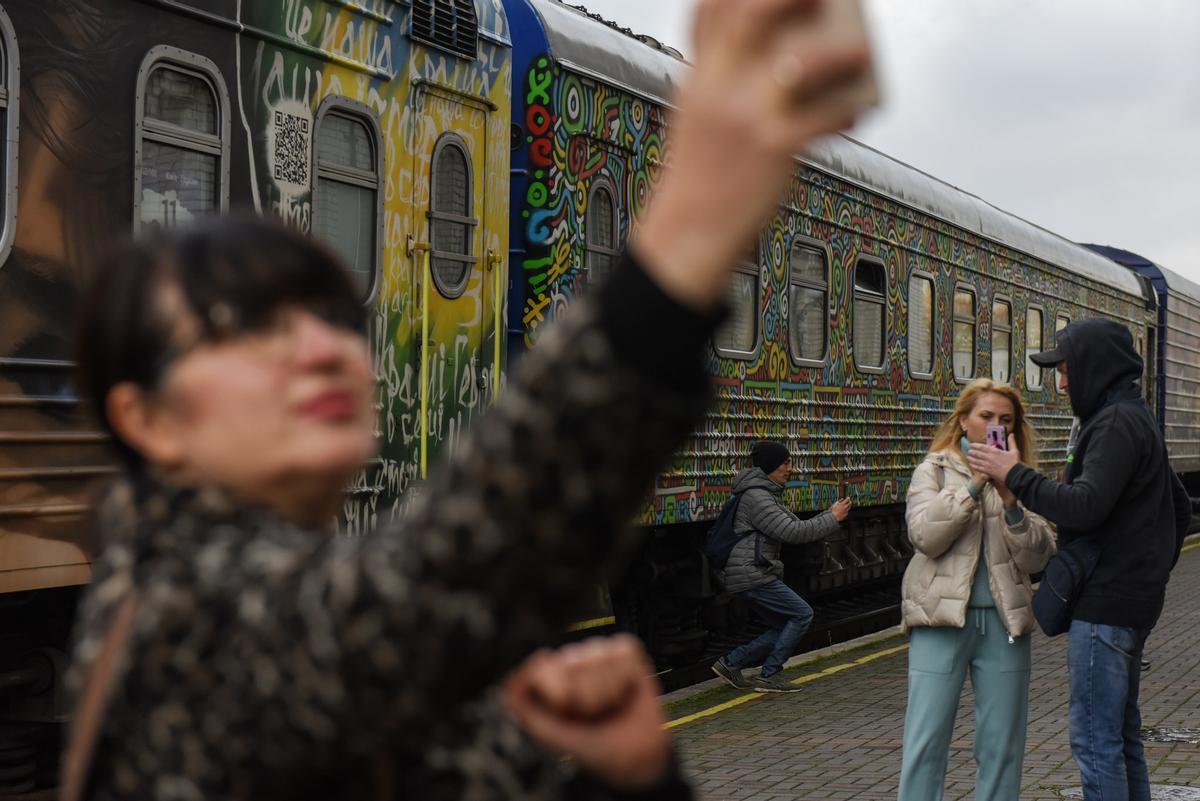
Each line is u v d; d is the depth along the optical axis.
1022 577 5.21
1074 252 21.36
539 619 0.75
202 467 0.89
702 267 0.70
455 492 0.74
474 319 7.95
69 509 5.36
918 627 5.23
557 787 0.96
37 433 5.26
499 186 8.20
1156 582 5.00
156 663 0.81
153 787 0.83
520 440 0.73
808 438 12.19
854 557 14.24
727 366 10.62
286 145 6.50
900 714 9.02
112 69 5.61
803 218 12.08
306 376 0.88
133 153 5.69
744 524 10.00
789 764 7.55
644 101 9.87
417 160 7.46
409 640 0.74
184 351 0.88
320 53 6.71
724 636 12.70
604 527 0.74
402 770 0.90
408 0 7.34
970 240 16.56
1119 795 4.97
